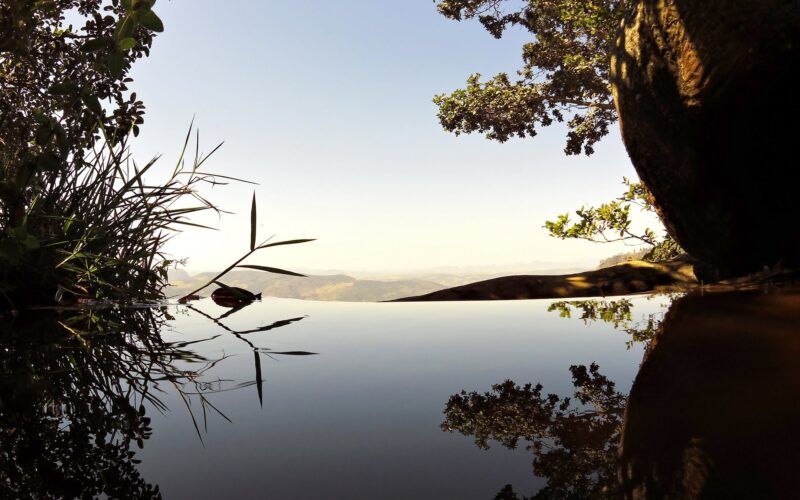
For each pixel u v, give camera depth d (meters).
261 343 1.39
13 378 1.00
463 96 12.88
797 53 2.14
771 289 2.15
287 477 0.49
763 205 2.69
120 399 0.84
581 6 8.10
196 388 0.90
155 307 2.45
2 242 1.76
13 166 2.38
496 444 0.56
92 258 2.25
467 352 1.18
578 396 0.75
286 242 1.96
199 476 0.50
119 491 0.47
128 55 4.04
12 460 0.56
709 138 2.54
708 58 2.31
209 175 2.38
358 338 1.45
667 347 1.06
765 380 0.71
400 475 0.48
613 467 0.47
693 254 3.23
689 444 0.50
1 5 2.10
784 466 0.44
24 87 3.77
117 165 2.45
